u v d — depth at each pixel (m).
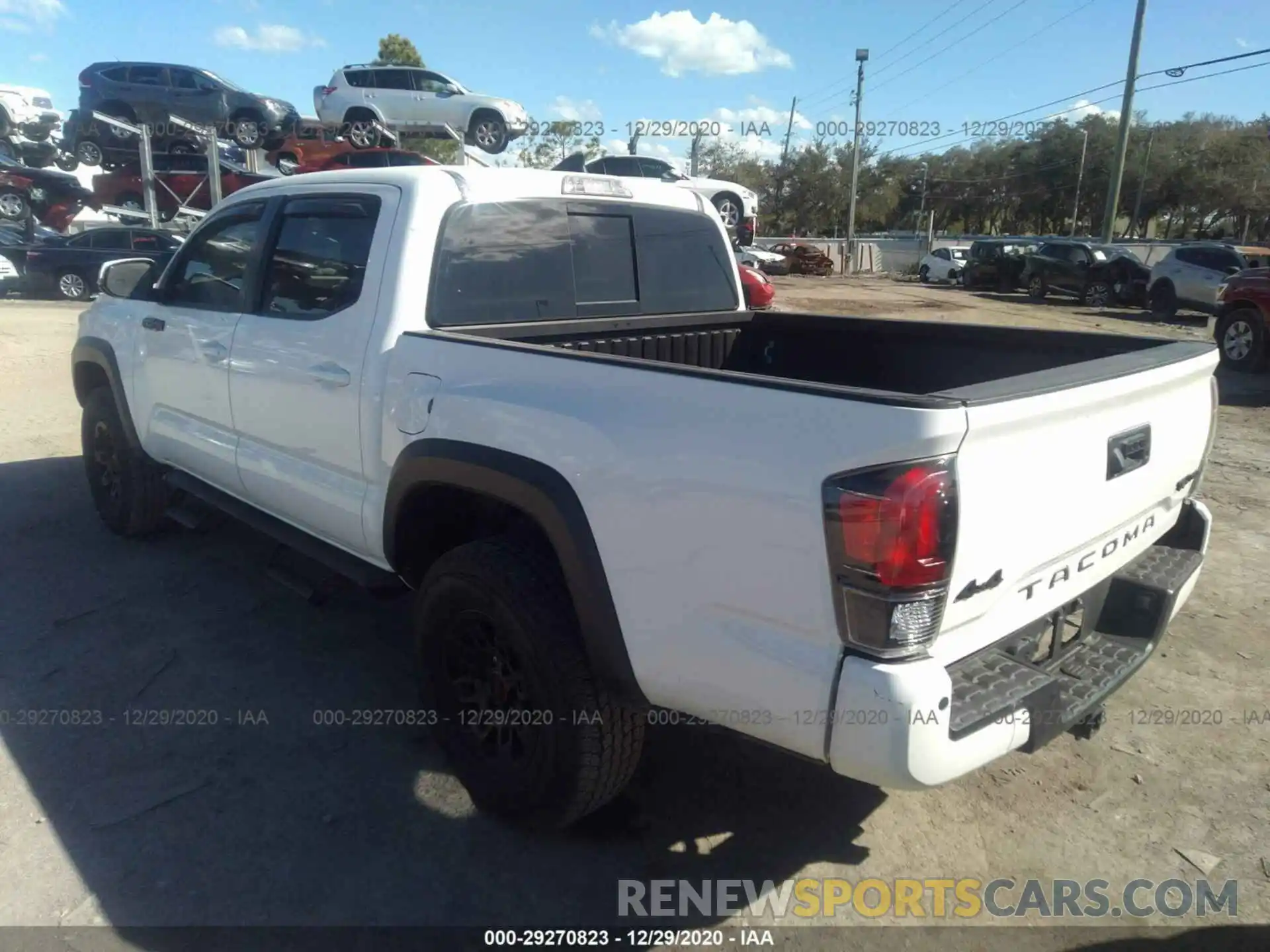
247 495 4.00
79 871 2.64
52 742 3.26
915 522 1.87
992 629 2.23
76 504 5.76
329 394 3.29
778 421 2.05
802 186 59.06
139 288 4.67
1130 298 21.56
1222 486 6.79
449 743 3.00
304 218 3.56
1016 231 68.75
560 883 2.66
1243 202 53.16
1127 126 27.06
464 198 3.28
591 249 3.77
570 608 2.59
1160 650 4.10
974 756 2.06
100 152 20.17
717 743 3.36
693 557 2.21
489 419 2.67
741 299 4.46
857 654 1.99
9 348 11.52
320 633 4.12
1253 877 2.72
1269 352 12.19
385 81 17.09
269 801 2.97
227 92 19.14
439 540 3.20
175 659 3.86
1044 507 2.21
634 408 2.33
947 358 3.67
